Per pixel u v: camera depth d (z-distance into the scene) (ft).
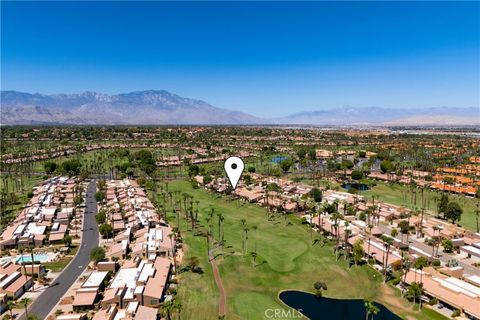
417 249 491.72
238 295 382.42
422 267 429.38
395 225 601.21
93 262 456.45
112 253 471.21
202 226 593.83
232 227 591.78
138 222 574.97
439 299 369.30
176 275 423.23
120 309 354.54
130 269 420.77
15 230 539.29
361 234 542.57
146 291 366.84
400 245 505.66
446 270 422.82
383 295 388.78
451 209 608.19
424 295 386.73
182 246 508.53
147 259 462.19
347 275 429.38
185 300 370.12
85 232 568.00
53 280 410.72
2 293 368.27
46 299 371.15
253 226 595.06
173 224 599.98
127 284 385.09
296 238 543.80
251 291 391.65
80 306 353.10
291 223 617.21
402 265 439.22
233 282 409.90
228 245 513.04
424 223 596.70
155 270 414.62
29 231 541.34
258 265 451.53
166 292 383.04
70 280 410.93
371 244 501.15
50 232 553.23
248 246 510.99
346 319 345.10
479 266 458.50
